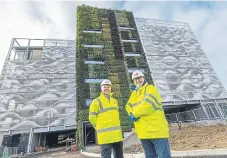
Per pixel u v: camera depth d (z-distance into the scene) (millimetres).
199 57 37688
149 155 3791
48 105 28500
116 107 4957
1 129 24656
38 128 25531
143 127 3695
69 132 30766
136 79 4047
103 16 36062
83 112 23656
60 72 33156
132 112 3701
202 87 33000
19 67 32281
